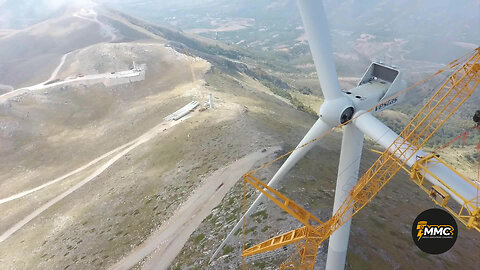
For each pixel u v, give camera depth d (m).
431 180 33.12
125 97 161.62
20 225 91.94
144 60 191.62
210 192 76.69
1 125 135.38
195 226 67.88
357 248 55.81
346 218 43.56
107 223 79.62
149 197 84.31
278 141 92.19
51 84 173.00
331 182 76.00
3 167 122.62
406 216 70.06
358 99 38.59
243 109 121.00
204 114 122.50
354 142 41.34
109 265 65.31
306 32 34.78
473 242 67.31
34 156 127.75
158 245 66.12
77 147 131.38
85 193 98.69
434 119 36.50
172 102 142.88
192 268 57.28
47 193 104.00
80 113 152.50
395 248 58.19
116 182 97.94
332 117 37.38
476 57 32.84
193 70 177.38
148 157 106.06
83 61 195.75
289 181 72.31
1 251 80.88
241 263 54.22
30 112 146.38
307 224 42.53
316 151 93.38
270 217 60.81
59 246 76.38
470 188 30.48
